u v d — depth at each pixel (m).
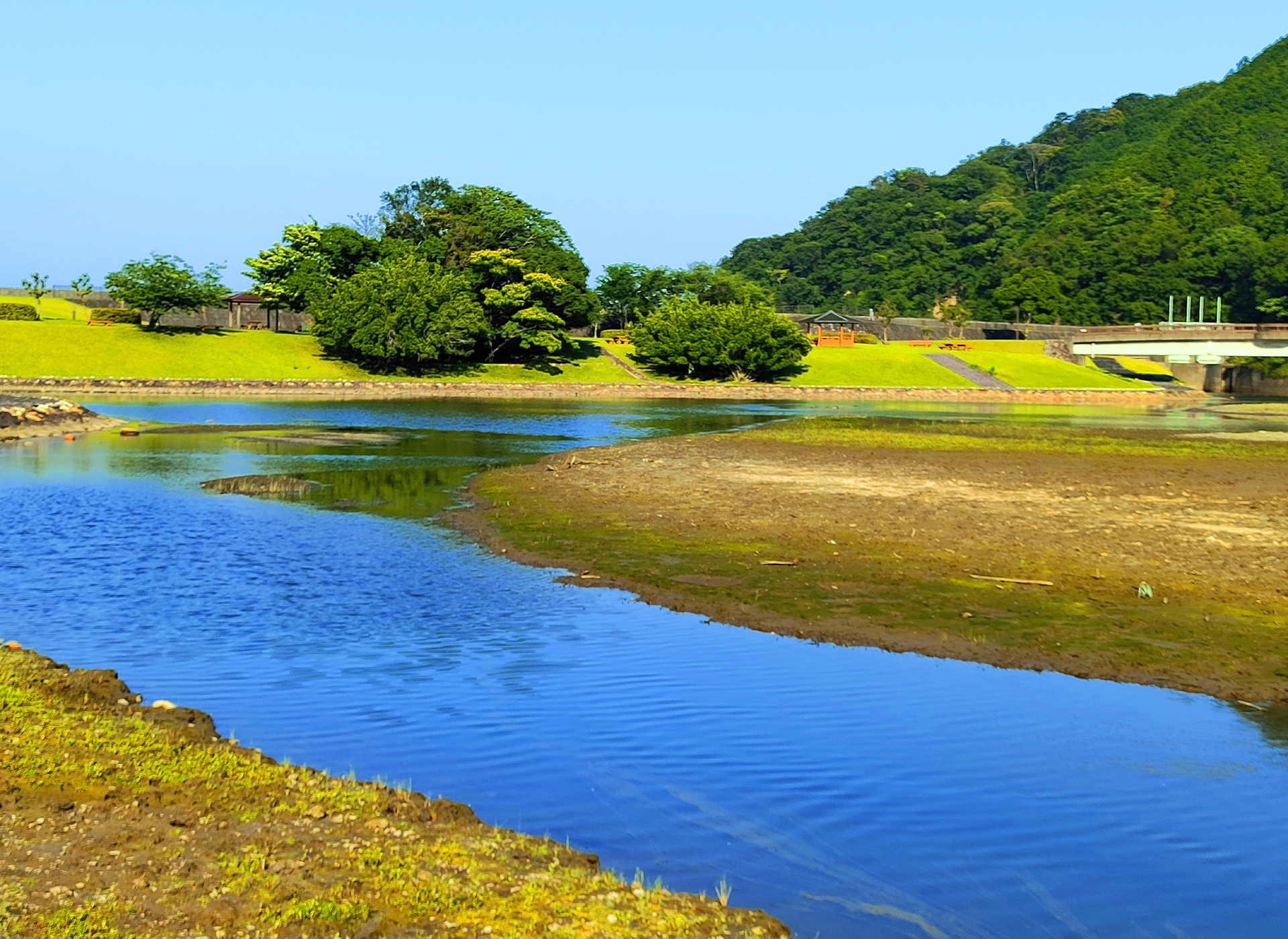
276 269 132.00
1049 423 74.88
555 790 11.79
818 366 135.38
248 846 9.34
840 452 48.03
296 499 34.06
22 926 7.76
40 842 9.21
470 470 42.50
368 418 71.31
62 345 104.44
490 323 125.25
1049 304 189.25
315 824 10.01
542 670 16.27
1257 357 137.88
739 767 12.52
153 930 7.86
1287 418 86.00
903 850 10.48
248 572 23.06
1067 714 14.52
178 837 9.48
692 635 18.34
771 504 32.19
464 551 25.61
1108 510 31.53
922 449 50.28
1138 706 14.91
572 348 134.38
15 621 18.78
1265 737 13.76
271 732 13.48
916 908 9.41
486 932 8.11
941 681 15.91
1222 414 92.75
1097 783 12.18
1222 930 9.13
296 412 75.62
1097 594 21.09
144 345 108.88
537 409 84.94
